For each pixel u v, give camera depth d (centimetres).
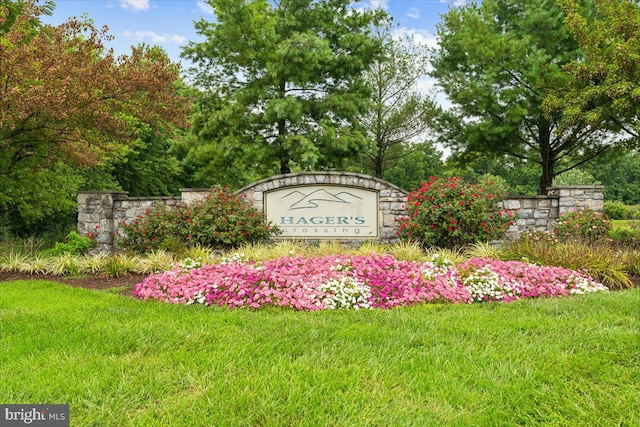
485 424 259
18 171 988
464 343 381
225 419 261
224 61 1430
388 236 1051
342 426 255
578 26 1143
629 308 483
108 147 959
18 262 795
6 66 723
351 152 1476
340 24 1495
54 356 344
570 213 977
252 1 1428
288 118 1394
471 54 1338
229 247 948
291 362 341
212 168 1493
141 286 598
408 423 257
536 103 1344
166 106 922
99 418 261
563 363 331
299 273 601
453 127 1472
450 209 866
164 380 307
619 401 279
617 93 1065
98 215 1103
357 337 397
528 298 564
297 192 1062
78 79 783
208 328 419
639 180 3809
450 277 597
